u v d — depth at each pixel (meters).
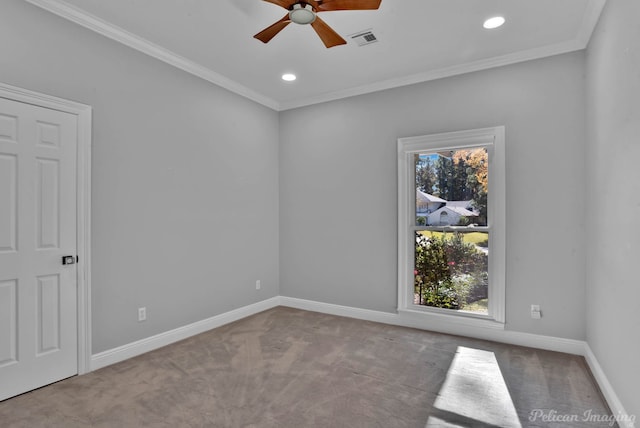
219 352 3.11
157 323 3.23
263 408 2.20
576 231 3.03
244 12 2.62
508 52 3.21
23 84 2.37
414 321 3.78
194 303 3.59
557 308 3.11
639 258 1.74
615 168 2.13
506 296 3.31
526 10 2.56
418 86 3.76
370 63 3.46
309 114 4.50
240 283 4.15
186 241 3.51
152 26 2.82
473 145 3.47
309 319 4.10
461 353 3.07
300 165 4.57
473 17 2.66
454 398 2.32
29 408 2.19
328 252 4.36
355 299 4.17
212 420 2.07
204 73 3.62
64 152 2.58
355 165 4.16
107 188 2.85
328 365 2.83
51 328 2.52
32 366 2.42
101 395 2.36
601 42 2.45
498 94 3.35
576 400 2.29
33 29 2.42
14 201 2.34
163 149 3.29
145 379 2.59
